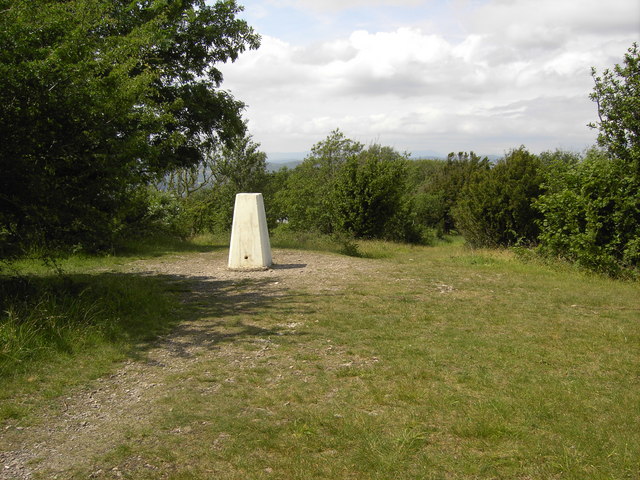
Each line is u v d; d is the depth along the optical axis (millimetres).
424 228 35844
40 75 5969
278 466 2992
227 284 8992
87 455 3111
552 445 3213
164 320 6336
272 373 4551
